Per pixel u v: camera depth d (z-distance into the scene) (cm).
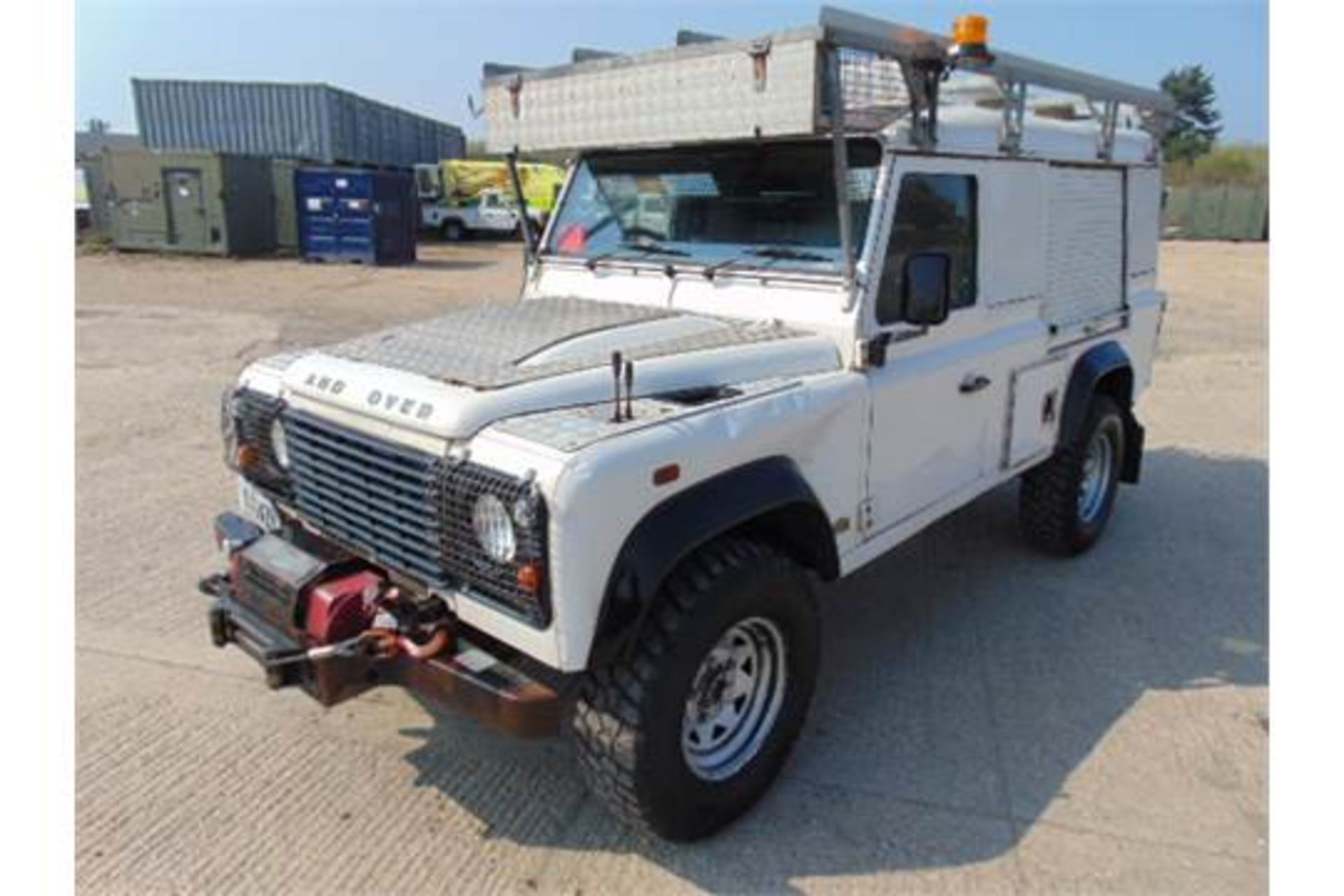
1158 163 573
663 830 290
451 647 275
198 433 749
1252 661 428
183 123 3153
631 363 286
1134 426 567
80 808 314
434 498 266
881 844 305
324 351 346
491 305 396
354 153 3325
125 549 519
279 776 333
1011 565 533
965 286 402
